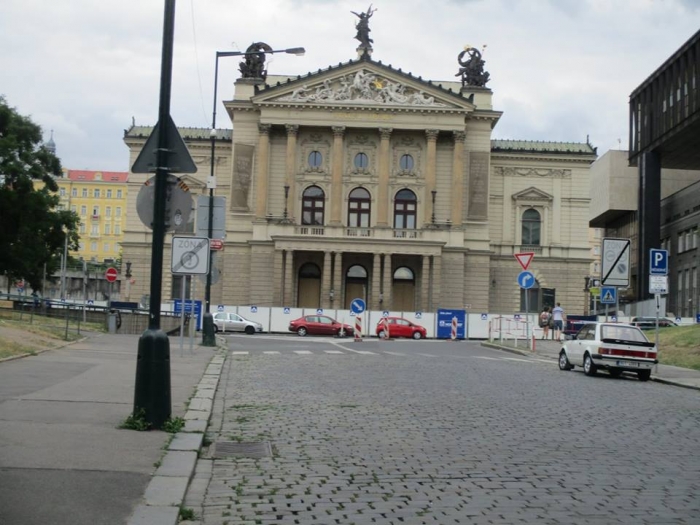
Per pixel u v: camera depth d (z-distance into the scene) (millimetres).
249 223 85125
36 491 8672
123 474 9680
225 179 89688
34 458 10242
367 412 16328
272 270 82562
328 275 81188
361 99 84250
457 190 84000
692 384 26094
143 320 48188
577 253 89250
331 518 8383
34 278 73125
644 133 86375
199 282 75688
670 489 9945
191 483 9820
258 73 87500
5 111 69062
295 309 70875
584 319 68375
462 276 83375
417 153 86125
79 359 25141
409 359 33938
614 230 123875
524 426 14867
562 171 90000
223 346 40031
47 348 27781
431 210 84250
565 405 18469
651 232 85250
